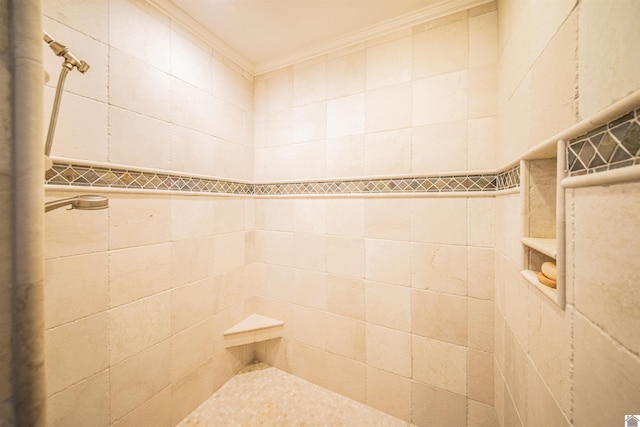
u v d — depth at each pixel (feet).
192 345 4.16
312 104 4.85
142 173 3.43
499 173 3.32
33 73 1.17
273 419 4.03
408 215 4.05
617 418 1.14
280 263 5.24
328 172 4.71
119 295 3.18
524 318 2.39
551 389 1.83
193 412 4.15
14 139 1.15
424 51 3.90
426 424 3.92
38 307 1.21
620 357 1.13
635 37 1.04
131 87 3.29
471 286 3.67
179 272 3.95
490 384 3.55
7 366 1.16
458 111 3.70
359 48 4.40
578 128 1.44
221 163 4.71
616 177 1.14
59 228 2.65
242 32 4.36
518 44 2.54
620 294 1.14
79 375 2.81
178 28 3.91
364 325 4.41
